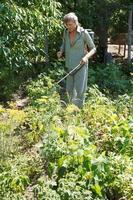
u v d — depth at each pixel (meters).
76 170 3.45
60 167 3.48
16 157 3.84
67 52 5.17
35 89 6.00
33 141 4.28
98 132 4.25
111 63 7.99
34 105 5.12
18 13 5.99
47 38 7.71
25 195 3.47
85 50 5.13
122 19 9.27
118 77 7.35
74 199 3.22
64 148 3.62
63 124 4.36
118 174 3.48
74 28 5.00
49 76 6.98
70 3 8.53
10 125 4.16
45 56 7.77
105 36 8.95
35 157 3.88
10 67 6.33
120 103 5.23
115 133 4.08
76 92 5.24
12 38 6.22
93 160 3.39
